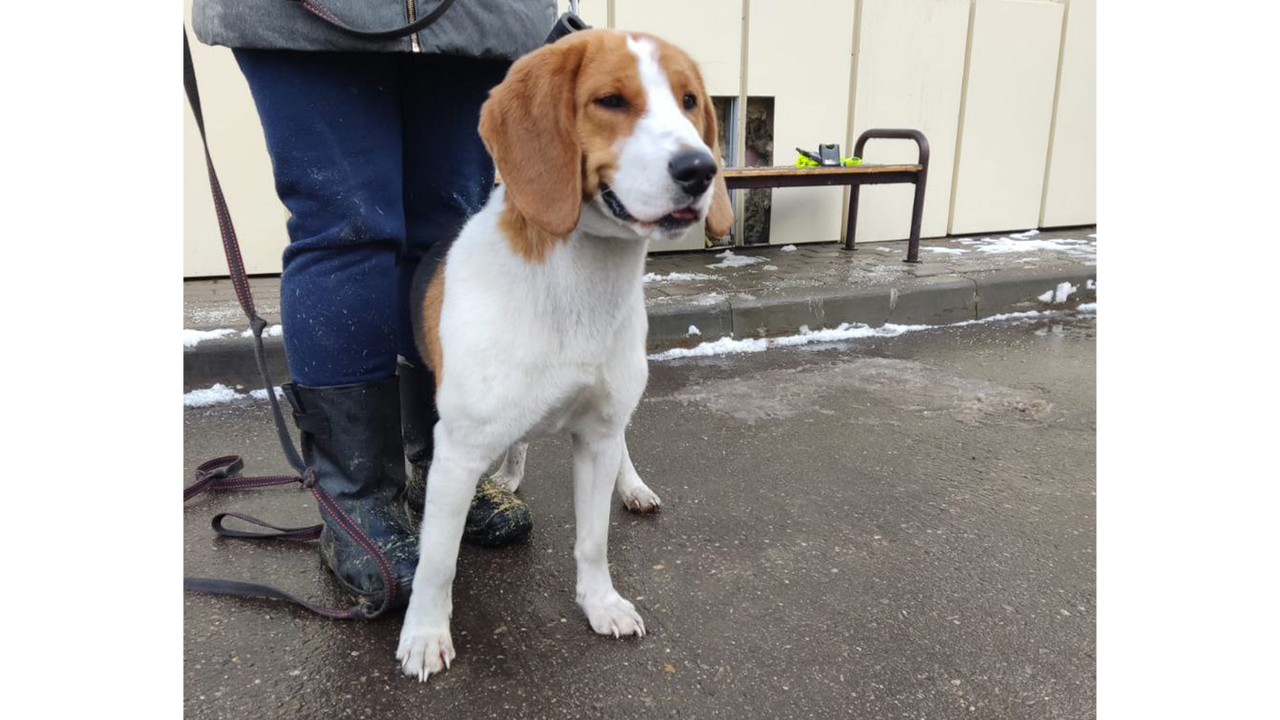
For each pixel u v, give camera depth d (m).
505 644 1.95
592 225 1.75
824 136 6.88
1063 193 8.25
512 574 2.27
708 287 5.32
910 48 7.03
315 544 2.40
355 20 1.83
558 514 2.64
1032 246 7.21
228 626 1.98
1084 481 3.01
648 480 2.95
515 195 1.71
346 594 2.14
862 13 6.72
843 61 6.77
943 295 5.52
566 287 1.75
